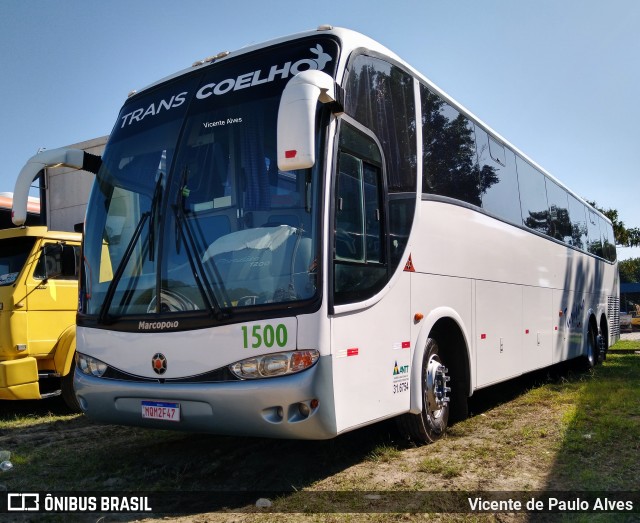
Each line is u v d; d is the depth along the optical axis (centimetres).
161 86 606
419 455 592
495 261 831
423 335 609
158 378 493
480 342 759
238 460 580
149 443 654
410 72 659
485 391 1033
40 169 580
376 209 548
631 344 2258
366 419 500
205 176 525
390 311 550
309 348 448
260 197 496
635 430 677
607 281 1644
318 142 484
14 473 551
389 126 593
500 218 869
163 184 539
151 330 500
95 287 558
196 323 480
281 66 539
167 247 514
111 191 577
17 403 968
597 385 1036
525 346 930
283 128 434
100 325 536
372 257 531
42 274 850
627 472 533
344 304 478
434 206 662
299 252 466
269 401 445
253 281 473
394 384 549
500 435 675
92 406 536
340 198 493
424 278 623
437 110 714
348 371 478
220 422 466
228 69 566
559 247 1162
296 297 458
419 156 645
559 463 562
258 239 484
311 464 564
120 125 612
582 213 1396
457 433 684
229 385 456
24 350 818
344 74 523
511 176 946
